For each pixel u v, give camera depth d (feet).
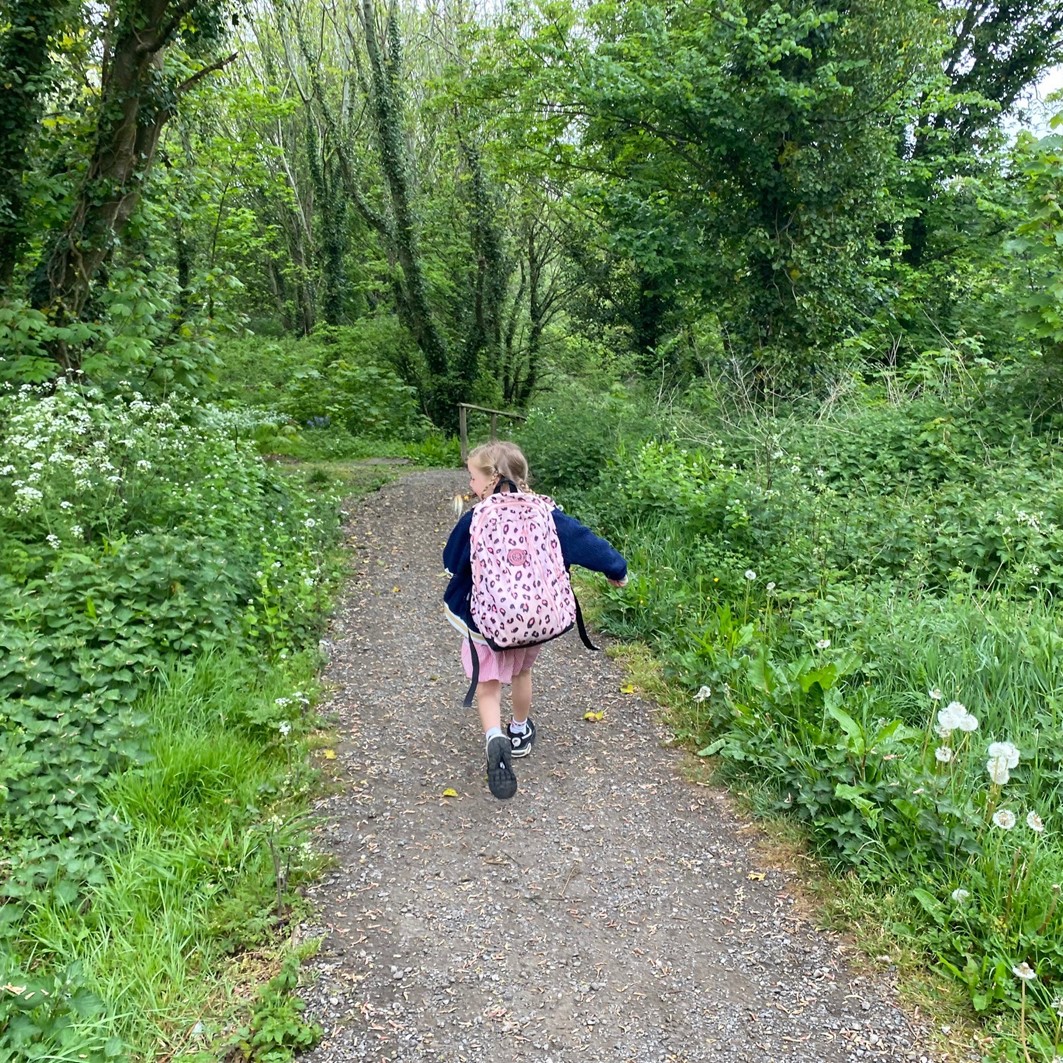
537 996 8.99
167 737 12.67
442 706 15.79
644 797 12.82
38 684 13.10
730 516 22.50
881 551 20.71
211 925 9.61
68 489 19.12
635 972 9.33
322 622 19.21
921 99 56.59
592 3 54.70
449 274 74.33
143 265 34.35
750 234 44.42
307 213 94.38
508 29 48.65
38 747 11.75
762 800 12.25
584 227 68.54
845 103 41.96
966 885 9.78
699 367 51.55
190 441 25.52
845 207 44.37
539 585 11.94
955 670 14.53
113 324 32.78
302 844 11.16
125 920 9.47
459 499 24.90
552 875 10.99
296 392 61.57
